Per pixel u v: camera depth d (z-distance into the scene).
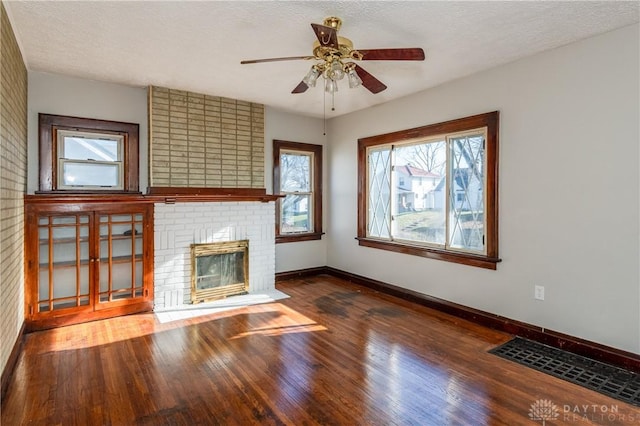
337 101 4.50
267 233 4.66
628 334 2.59
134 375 2.48
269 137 4.99
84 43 2.80
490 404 2.16
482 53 3.01
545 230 3.03
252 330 3.32
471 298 3.62
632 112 2.53
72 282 3.51
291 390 2.31
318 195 5.53
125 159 3.88
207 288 4.21
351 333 3.27
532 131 3.09
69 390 2.29
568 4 2.25
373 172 4.84
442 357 2.79
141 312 3.77
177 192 4.03
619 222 2.61
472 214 3.63
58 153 3.54
